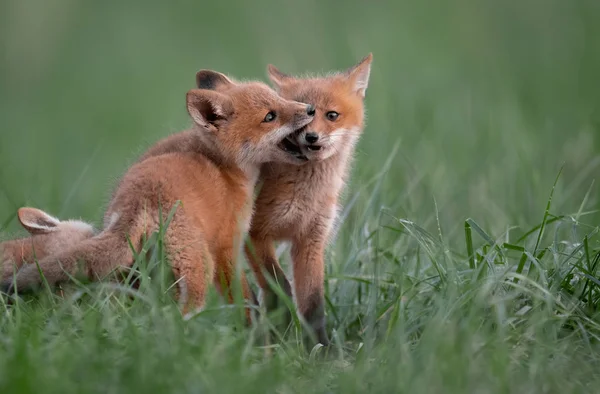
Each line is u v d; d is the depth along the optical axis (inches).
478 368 339.3
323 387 341.1
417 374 331.0
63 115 1095.6
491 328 388.2
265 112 452.1
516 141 741.9
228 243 433.4
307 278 468.8
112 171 756.0
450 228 589.3
